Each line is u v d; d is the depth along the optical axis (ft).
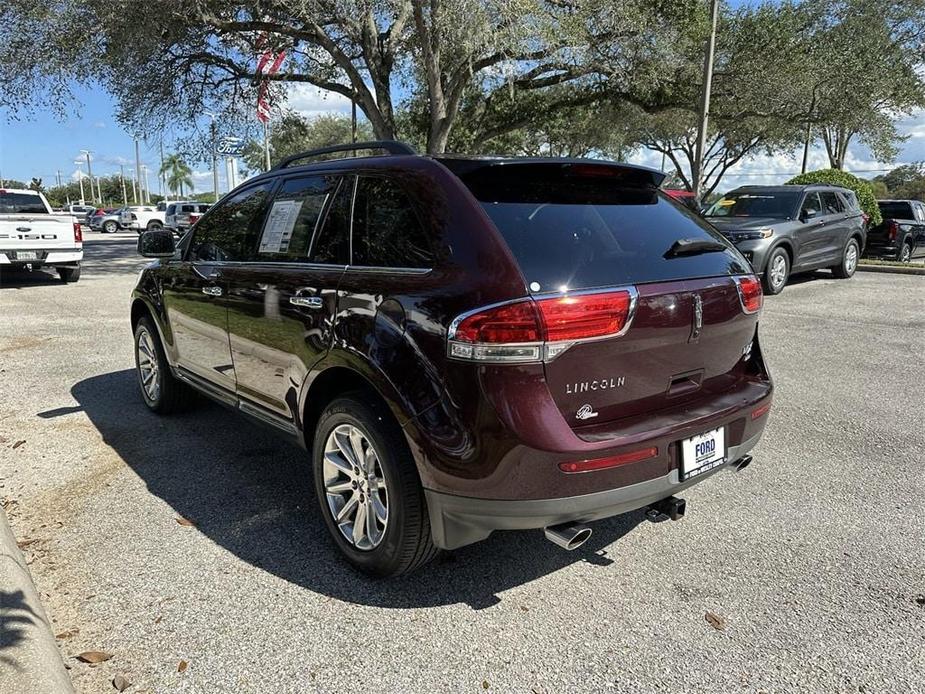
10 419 17.34
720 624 9.23
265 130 67.56
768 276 36.81
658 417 9.49
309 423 11.39
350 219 10.73
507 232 8.87
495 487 8.42
